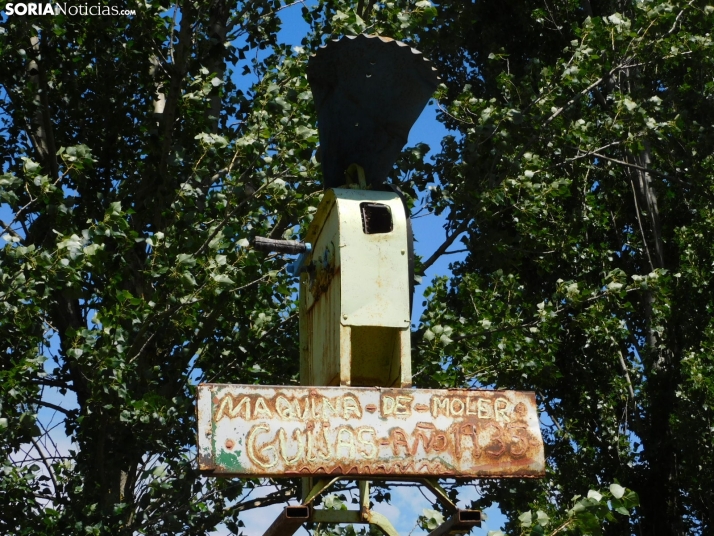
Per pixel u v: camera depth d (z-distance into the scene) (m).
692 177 15.34
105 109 11.55
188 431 9.76
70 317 10.84
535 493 12.27
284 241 5.62
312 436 4.67
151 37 10.81
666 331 16.69
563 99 12.27
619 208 18.06
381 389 4.80
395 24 11.09
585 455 15.88
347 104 5.65
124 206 11.09
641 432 16.45
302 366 5.84
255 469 4.58
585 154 12.17
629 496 7.04
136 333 10.18
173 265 9.60
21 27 10.47
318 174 10.51
